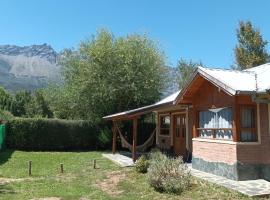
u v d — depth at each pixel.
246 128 13.23
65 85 36.31
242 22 34.44
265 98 12.45
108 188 13.25
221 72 14.59
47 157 23.30
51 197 11.93
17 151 26.95
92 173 16.59
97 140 29.91
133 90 31.94
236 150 12.91
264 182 12.56
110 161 21.14
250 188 11.65
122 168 17.56
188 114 19.52
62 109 36.69
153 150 22.30
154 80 33.78
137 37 34.38
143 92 32.66
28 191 12.88
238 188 11.64
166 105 18.27
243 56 33.72
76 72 34.66
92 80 31.72
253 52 33.72
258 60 33.00
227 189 11.70
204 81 15.15
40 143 28.39
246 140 13.29
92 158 22.88
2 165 19.42
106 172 16.64
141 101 32.88
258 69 16.38
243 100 13.15
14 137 28.09
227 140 13.62
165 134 23.86
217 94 14.38
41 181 14.81
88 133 29.83
